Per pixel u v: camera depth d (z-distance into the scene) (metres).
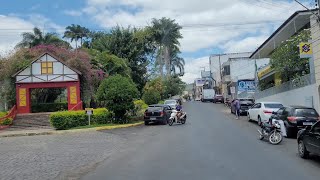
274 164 10.88
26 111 34.06
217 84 95.81
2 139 22.20
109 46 51.34
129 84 27.73
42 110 36.69
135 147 15.72
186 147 14.88
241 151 13.51
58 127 26.02
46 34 56.66
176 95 83.00
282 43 36.31
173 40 72.62
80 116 26.81
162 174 9.80
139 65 53.66
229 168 10.34
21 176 10.31
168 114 29.17
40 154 14.66
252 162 11.24
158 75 69.38
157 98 51.72
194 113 39.41
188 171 10.08
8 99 35.72
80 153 14.57
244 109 34.28
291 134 17.89
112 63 43.00
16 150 16.27
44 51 37.72
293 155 12.56
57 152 15.09
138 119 31.66
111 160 12.57
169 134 20.34
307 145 11.57
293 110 18.09
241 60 63.97
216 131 20.92
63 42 57.09
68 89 34.69
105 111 28.36
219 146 14.88
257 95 45.66
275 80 41.03
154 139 18.33
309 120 17.52
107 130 24.53
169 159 12.16
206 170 10.14
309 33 29.72
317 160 11.53
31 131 25.08
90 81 36.22
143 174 9.91
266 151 13.49
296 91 28.62
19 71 34.38
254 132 20.20
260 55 54.88
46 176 10.23
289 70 31.66
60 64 34.84
